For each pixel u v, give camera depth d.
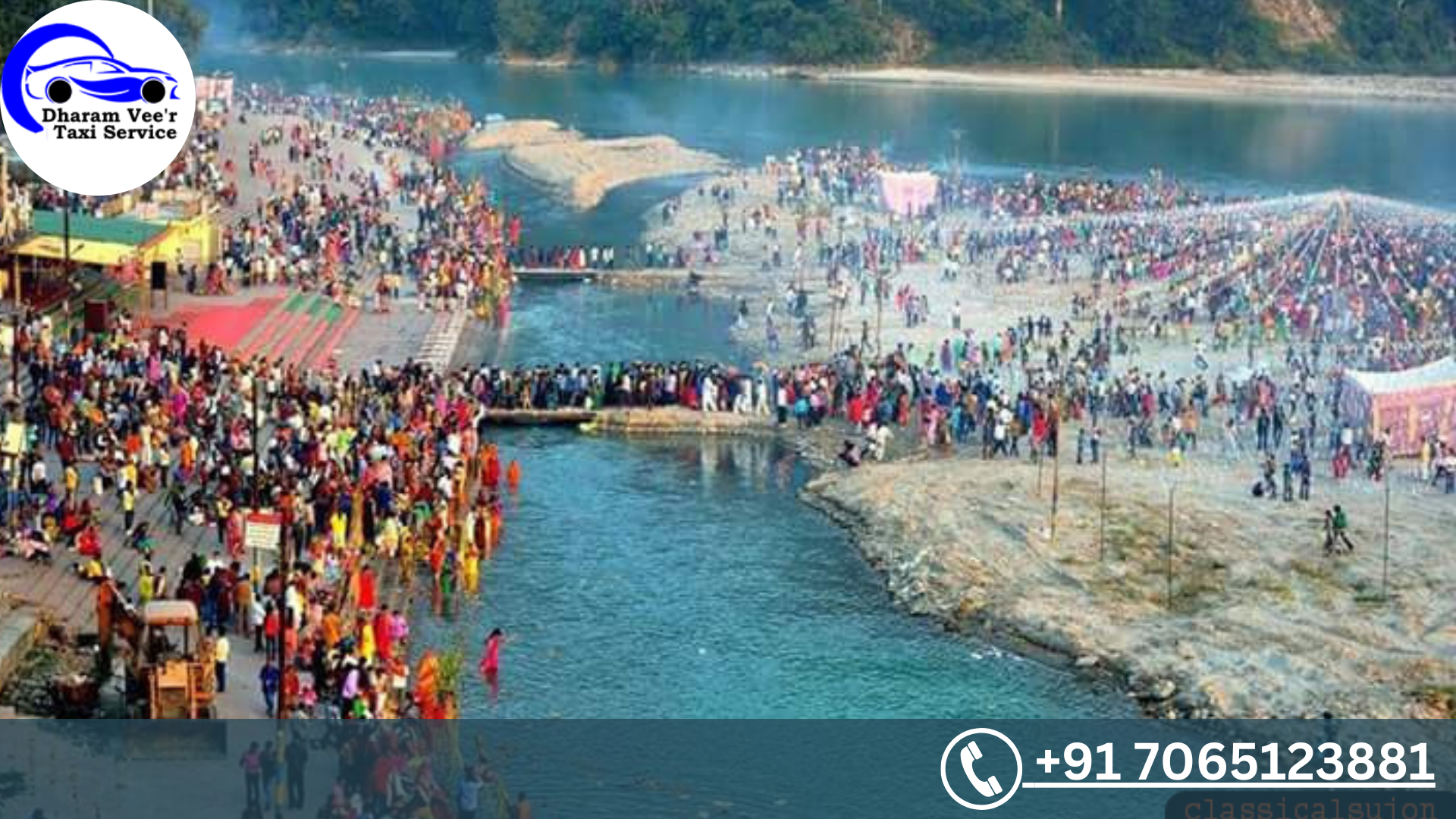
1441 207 197.88
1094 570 82.38
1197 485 94.06
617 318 136.50
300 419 88.50
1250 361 119.00
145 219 125.94
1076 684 72.12
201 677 60.94
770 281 149.25
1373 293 134.38
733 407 108.94
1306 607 77.62
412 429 92.62
